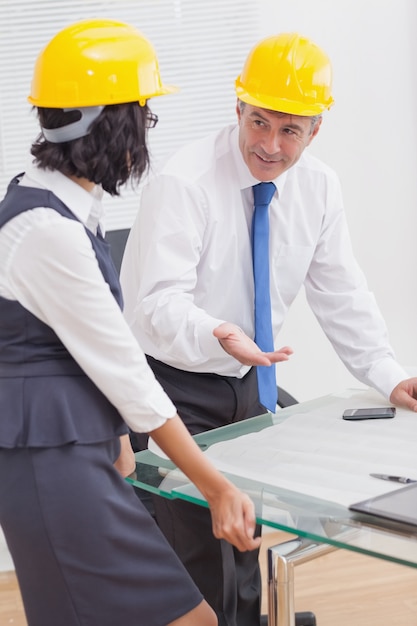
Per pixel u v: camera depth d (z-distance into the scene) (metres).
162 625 1.86
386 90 3.93
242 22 3.83
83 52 1.71
